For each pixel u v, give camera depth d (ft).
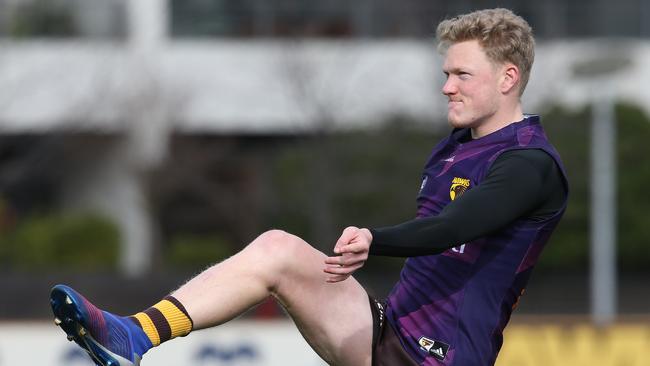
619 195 228.02
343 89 244.83
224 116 265.75
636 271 230.48
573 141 224.74
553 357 120.88
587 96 234.99
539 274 225.76
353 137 233.14
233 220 256.52
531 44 47.91
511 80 47.50
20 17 264.11
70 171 280.10
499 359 120.47
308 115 239.91
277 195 237.66
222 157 258.37
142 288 199.52
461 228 43.55
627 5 280.51
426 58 251.80
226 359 118.11
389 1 264.72
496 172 45.85
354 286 51.03
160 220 256.52
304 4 275.39
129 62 258.78
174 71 265.75
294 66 243.81
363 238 41.75
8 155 271.90
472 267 48.29
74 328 42.65
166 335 44.60
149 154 256.11
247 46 268.82
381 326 50.26
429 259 49.32
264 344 118.93
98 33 266.16
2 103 253.44
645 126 232.73
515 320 125.70
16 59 256.32
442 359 47.93
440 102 237.04
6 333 116.57
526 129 47.60
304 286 47.98
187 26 273.95
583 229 224.33
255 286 46.19
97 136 258.16
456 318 48.19
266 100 266.16
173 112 255.29
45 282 197.57
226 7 275.59
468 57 47.39
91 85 255.29
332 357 50.11
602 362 120.78
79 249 245.45
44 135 253.85
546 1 268.21
